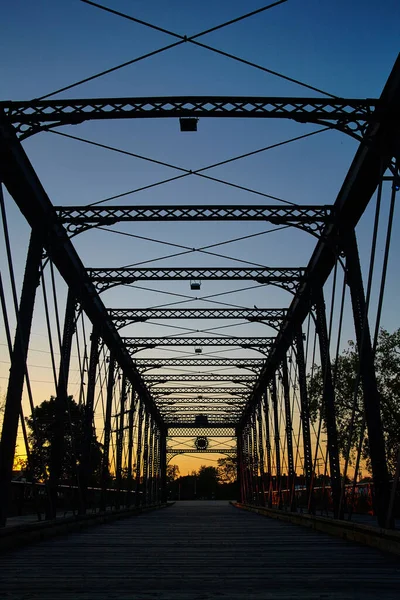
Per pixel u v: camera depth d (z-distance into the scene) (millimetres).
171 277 20453
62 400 16281
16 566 7742
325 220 15922
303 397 20984
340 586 6047
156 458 54625
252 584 6176
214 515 30031
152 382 38031
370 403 11875
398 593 5602
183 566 7695
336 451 15906
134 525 18938
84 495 18984
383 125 11680
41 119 12164
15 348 12570
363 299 13953
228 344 28875
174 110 12094
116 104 12242
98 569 7398
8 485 11672
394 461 29547
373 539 10383
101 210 16109
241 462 54906
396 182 11336
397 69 11188
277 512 24438
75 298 18953
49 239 15672
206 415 54219
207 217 16203
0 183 11641
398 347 30500
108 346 27031
